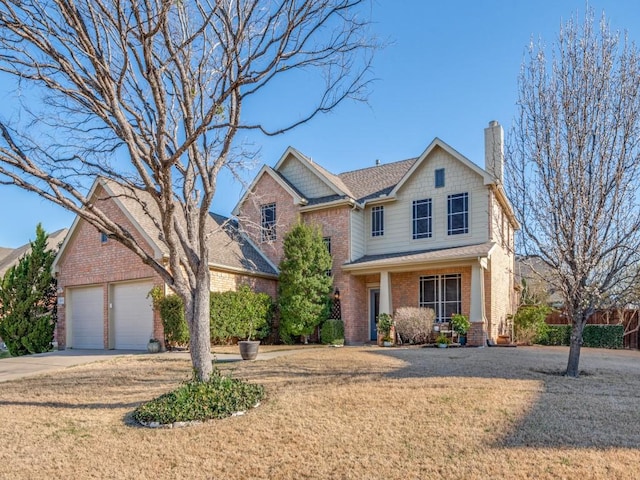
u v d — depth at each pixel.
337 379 8.82
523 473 4.51
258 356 12.84
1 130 6.70
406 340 16.47
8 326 17.56
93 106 6.96
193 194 8.47
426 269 17.23
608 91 8.67
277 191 20.42
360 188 20.94
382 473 4.66
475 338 15.38
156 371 10.68
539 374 9.28
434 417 6.26
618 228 8.69
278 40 6.34
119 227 7.39
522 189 9.51
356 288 18.66
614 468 4.56
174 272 7.57
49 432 6.36
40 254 18.52
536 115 9.30
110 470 5.04
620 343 16.88
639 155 8.50
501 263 18.67
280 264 17.78
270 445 5.54
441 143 17.83
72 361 12.88
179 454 5.40
